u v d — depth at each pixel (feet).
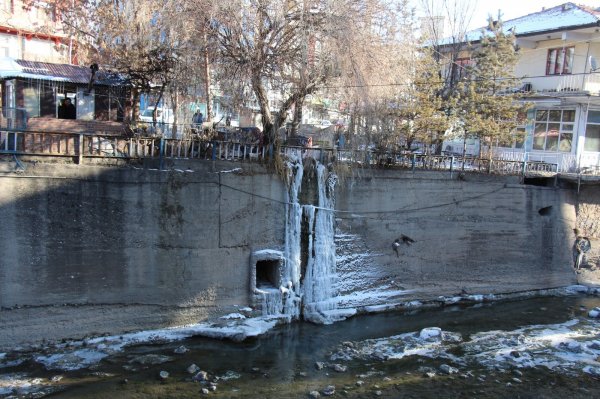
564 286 72.64
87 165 43.93
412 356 46.39
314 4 51.39
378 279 60.13
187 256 48.70
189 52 51.55
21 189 41.55
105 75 61.26
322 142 66.13
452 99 69.26
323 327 52.90
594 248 74.49
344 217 58.08
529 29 82.99
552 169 73.20
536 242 70.59
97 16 65.77
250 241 52.37
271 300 52.90
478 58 75.61
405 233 61.67
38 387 36.86
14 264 41.63
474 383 41.52
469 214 65.72
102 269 45.06
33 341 42.68
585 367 45.19
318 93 56.29
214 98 60.54
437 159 63.98
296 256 54.54
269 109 56.59
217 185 49.73
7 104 62.54
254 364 43.21
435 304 62.23
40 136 43.04
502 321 57.57
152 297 47.37
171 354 44.09
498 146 82.64
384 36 56.44
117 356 42.68
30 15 92.53
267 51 51.70
